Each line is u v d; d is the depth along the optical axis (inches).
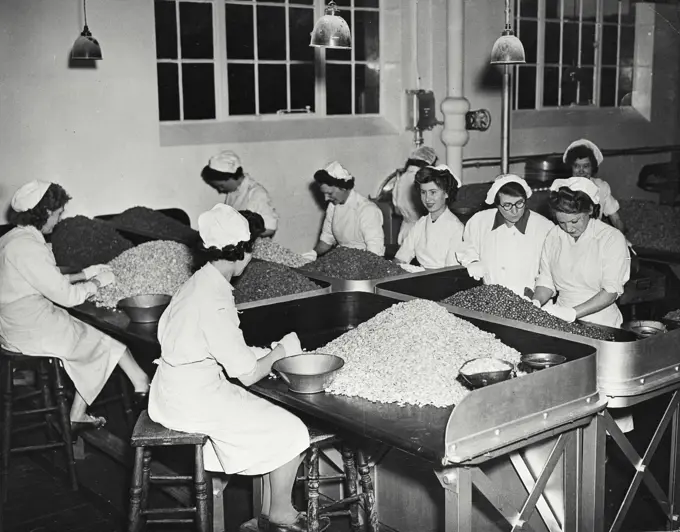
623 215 235.5
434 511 118.3
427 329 117.5
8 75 224.4
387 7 298.7
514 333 123.0
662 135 363.6
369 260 169.0
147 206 252.5
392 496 125.5
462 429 92.6
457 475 96.0
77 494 156.1
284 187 277.6
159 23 255.1
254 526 131.2
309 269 173.5
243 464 117.4
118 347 164.6
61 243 211.6
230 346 112.6
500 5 309.1
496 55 192.1
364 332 122.5
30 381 203.3
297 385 109.0
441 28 294.0
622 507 125.6
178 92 261.6
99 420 170.7
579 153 203.8
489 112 311.7
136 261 172.9
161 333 119.5
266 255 187.6
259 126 273.9
